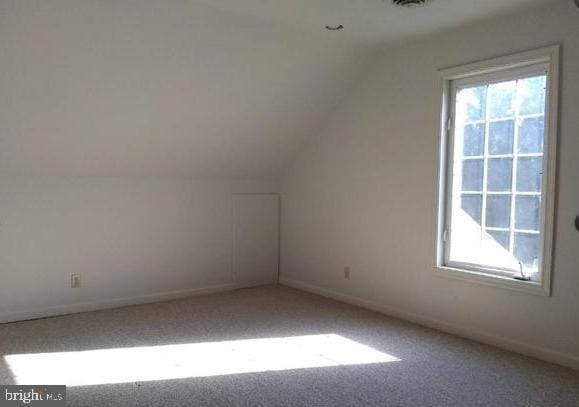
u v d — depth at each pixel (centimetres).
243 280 507
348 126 442
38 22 278
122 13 292
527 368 291
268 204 521
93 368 282
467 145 352
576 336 290
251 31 336
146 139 394
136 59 324
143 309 416
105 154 391
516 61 312
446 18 324
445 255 368
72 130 356
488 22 328
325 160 469
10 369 279
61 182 393
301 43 365
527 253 317
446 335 352
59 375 271
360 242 434
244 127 429
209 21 317
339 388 261
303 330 361
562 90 292
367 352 316
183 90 363
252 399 246
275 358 303
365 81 423
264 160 488
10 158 357
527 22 308
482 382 270
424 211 375
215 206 482
